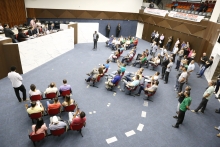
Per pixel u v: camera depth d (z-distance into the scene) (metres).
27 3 13.39
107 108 6.05
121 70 7.69
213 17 10.83
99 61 10.40
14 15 12.53
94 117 5.52
